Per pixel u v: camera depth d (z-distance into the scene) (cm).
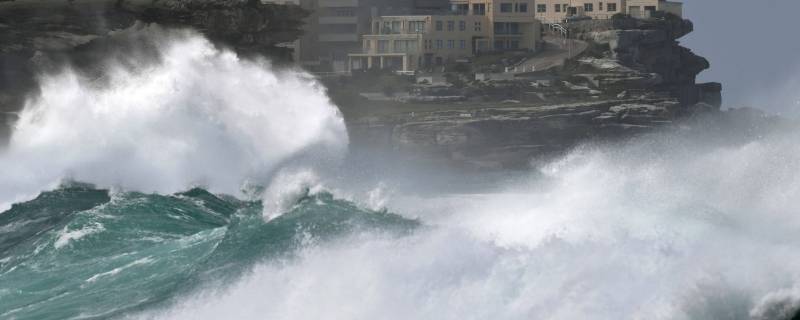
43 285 13588
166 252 14500
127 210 16812
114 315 11806
